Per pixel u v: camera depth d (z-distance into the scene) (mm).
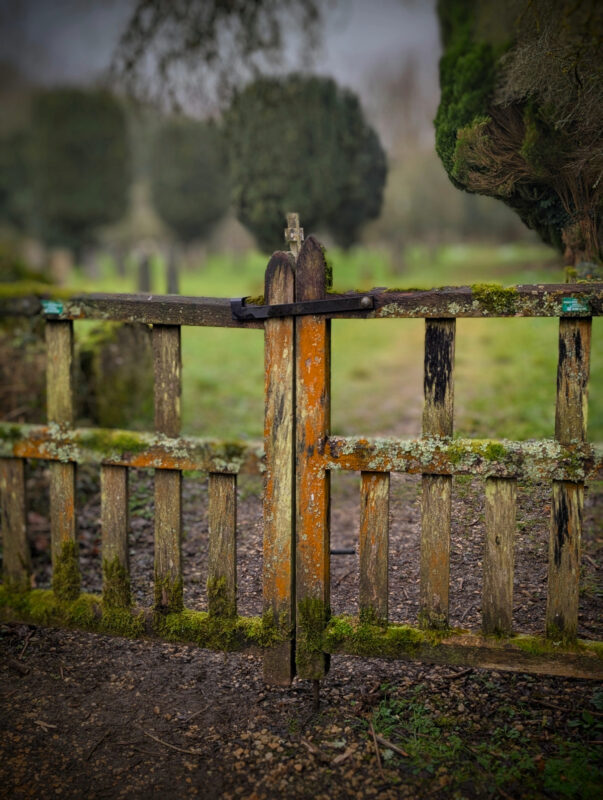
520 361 8383
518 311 2400
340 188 8398
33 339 5438
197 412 7441
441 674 3072
